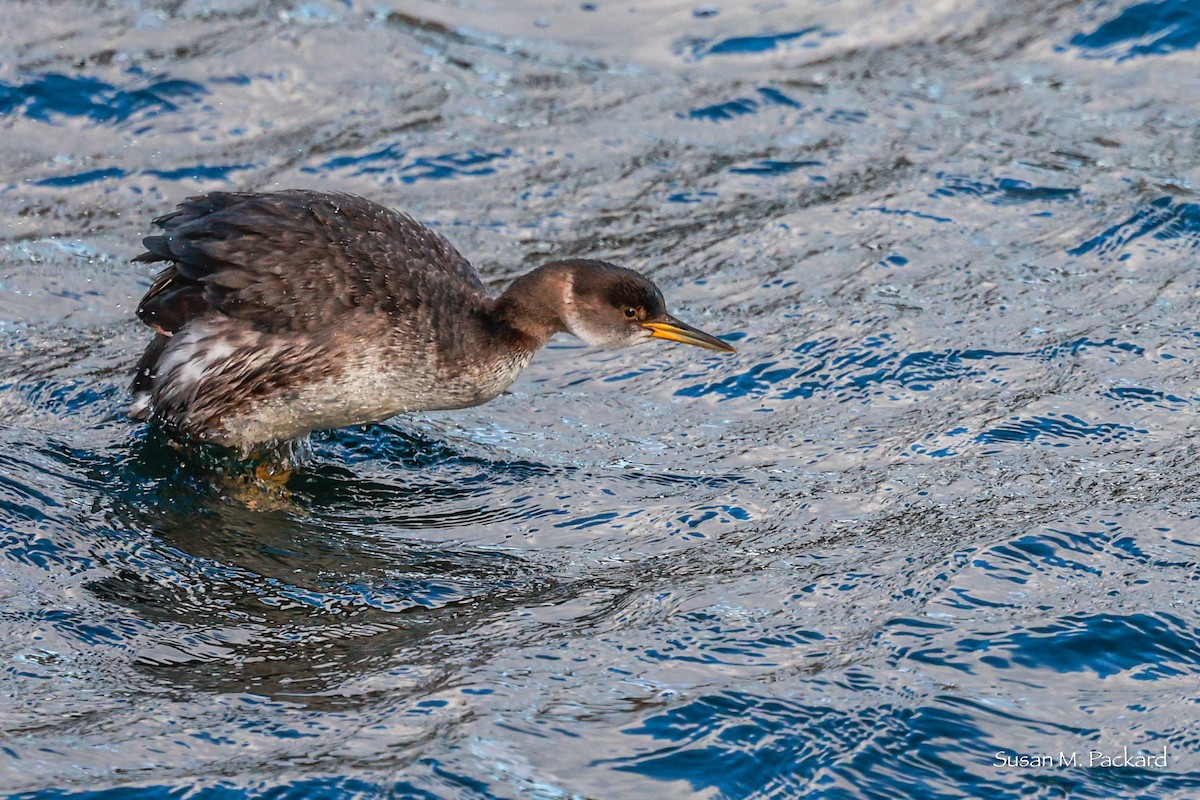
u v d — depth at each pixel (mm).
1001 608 9367
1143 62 18688
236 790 7625
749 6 20766
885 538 10336
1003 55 19281
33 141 16734
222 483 11367
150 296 11727
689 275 14906
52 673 8812
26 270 14500
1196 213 15156
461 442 12234
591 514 11023
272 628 9445
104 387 12570
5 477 10922
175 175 16359
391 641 9273
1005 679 8703
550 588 9945
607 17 20562
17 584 9727
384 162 16906
